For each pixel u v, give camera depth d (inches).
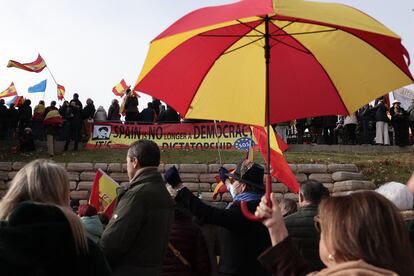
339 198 93.1
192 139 824.9
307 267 105.4
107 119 902.4
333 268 86.7
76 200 618.8
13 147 855.1
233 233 184.5
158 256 176.4
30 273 108.0
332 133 877.8
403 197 158.6
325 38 158.9
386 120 859.4
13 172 725.9
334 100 164.9
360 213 88.6
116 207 177.3
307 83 166.2
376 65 154.0
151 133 838.5
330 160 759.1
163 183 184.7
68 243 112.1
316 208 195.6
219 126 820.0
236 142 812.0
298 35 160.7
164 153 805.2
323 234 92.3
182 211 206.5
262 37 159.5
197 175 689.6
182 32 129.9
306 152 833.5
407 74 147.5
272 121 168.4
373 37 145.1
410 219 148.9
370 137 879.7
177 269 199.8
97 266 115.6
